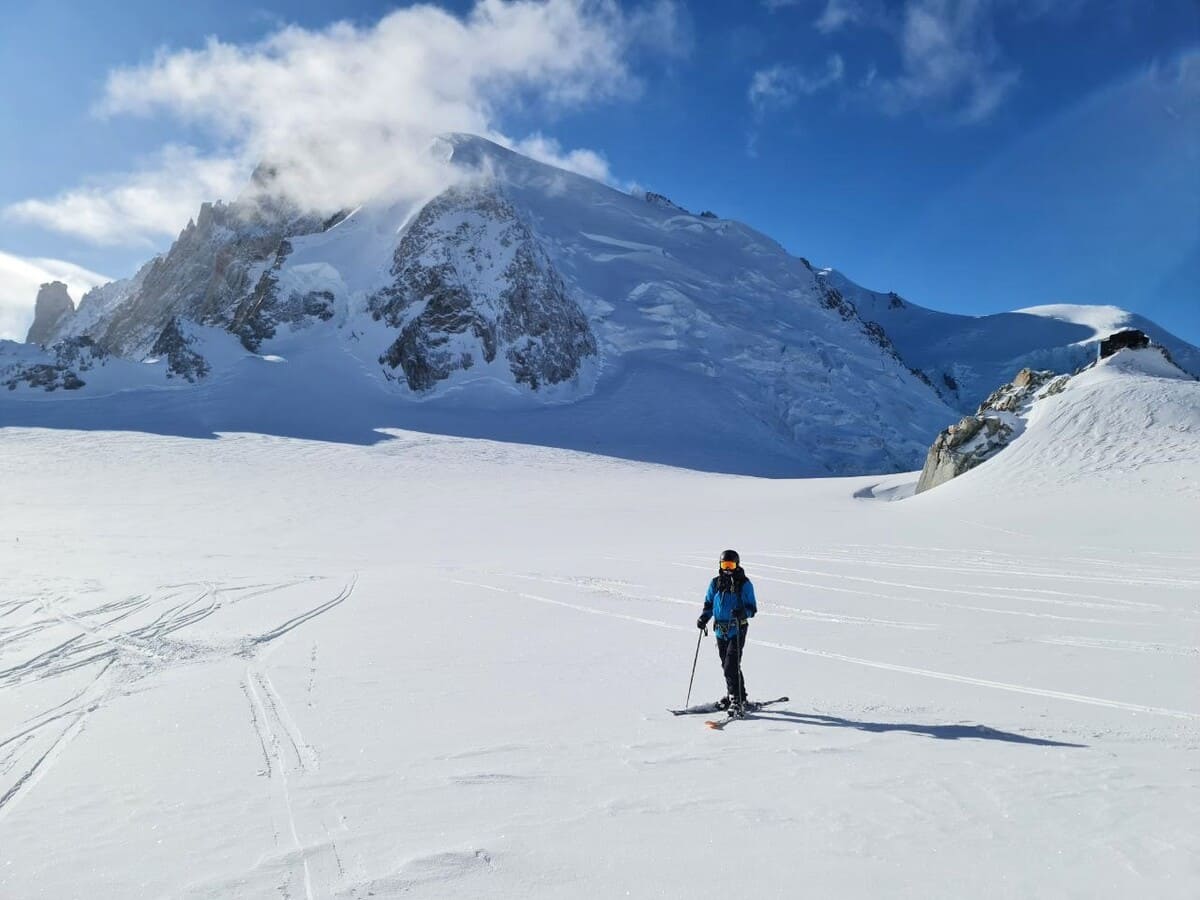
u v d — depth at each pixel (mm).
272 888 3768
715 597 7793
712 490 61281
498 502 52031
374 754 6016
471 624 13039
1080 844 4078
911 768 5461
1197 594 14852
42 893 3771
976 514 34250
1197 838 4082
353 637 11867
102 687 8883
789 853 4055
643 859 4012
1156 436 39781
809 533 32406
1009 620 12688
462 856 4043
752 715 7266
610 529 38406
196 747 6320
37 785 5461
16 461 58438
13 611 15023
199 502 47031
